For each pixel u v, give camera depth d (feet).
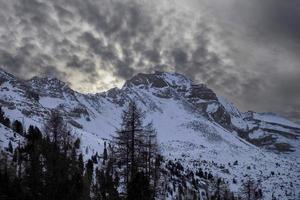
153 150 213.87
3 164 312.91
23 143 395.75
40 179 313.94
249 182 360.28
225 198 504.84
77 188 319.68
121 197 238.48
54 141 381.60
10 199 261.85
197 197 608.19
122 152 193.88
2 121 485.56
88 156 547.08
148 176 210.79
